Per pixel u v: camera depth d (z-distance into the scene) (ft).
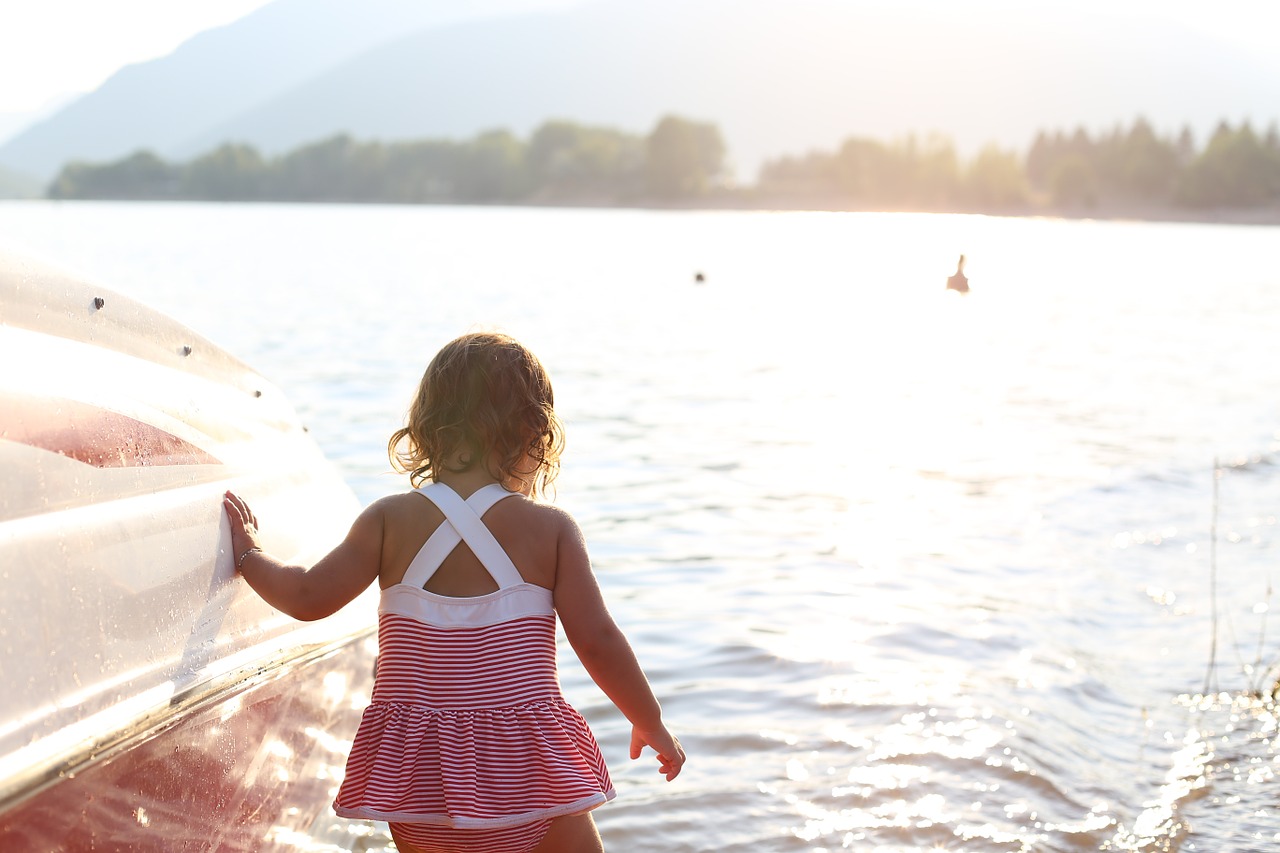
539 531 8.21
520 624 8.02
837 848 11.29
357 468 27.68
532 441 8.52
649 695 8.34
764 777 12.77
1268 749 13.97
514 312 75.56
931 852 11.29
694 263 146.30
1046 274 133.80
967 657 16.75
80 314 7.72
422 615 8.02
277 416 10.37
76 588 6.88
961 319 78.74
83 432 7.28
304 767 9.62
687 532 23.84
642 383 46.01
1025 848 11.35
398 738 7.80
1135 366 54.13
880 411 40.16
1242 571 21.45
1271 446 33.86
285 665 9.21
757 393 43.88
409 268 120.37
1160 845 11.56
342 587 8.15
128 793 7.03
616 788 12.46
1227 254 197.47
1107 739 14.15
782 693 15.21
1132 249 211.82
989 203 555.28
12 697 6.24
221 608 8.43
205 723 7.96
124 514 7.50
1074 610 19.10
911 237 248.52
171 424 8.37
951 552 22.58
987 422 38.19
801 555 22.22
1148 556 22.41
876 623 18.17
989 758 13.32
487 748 7.73
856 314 81.66
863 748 13.53
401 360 47.88
